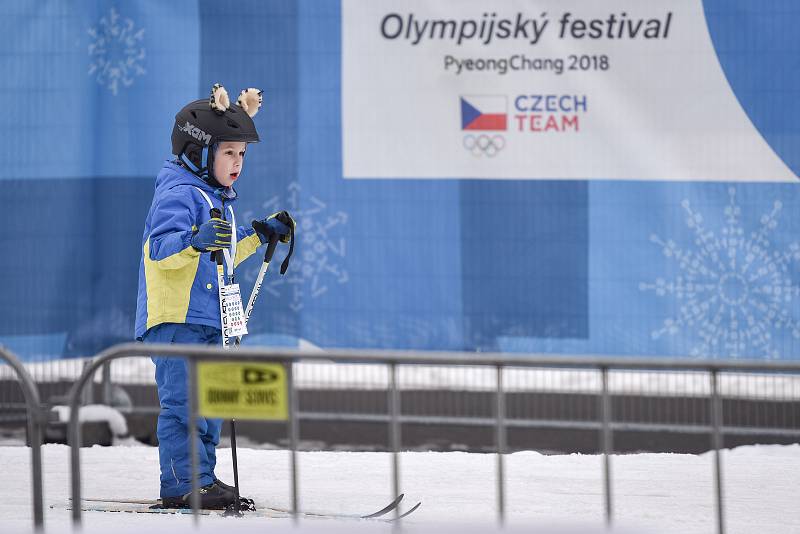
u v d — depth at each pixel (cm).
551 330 2391
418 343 2420
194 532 1331
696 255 2347
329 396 2677
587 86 2338
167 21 2411
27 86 2419
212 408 1270
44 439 2434
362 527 1398
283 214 1783
